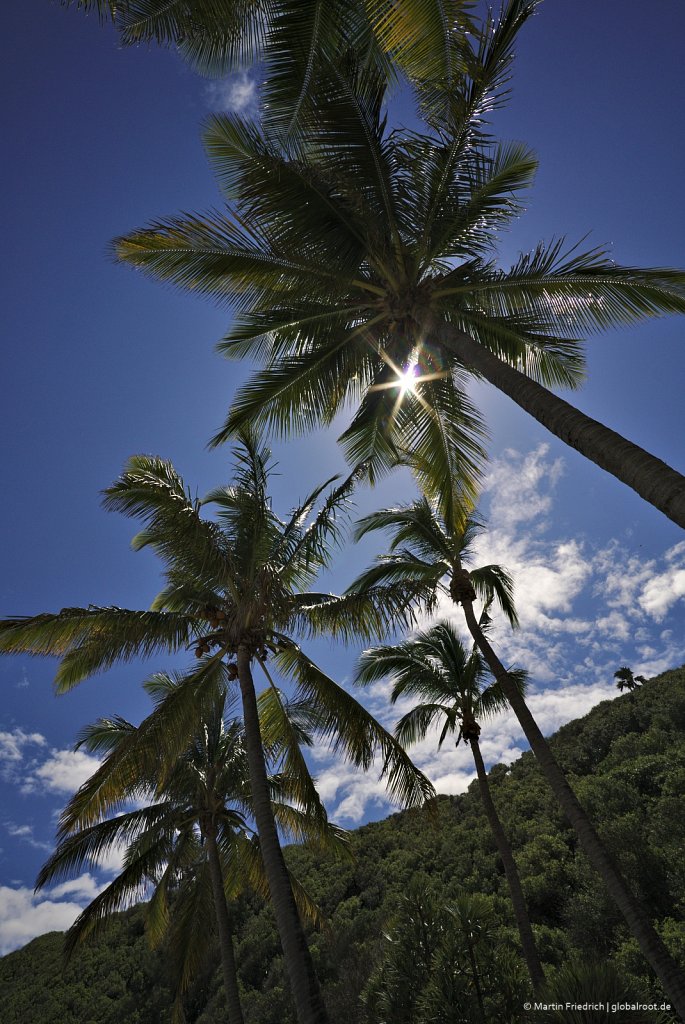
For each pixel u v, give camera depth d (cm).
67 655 1214
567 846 3316
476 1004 1329
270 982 3130
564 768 4675
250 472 1307
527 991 1313
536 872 3102
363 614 1214
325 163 888
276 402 1105
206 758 1902
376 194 906
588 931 2358
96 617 1154
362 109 878
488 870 3450
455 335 871
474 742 1827
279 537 1306
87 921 1588
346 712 1252
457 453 1246
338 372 1087
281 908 959
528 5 796
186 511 1169
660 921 2270
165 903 1889
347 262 914
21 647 1122
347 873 4366
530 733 1429
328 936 1880
